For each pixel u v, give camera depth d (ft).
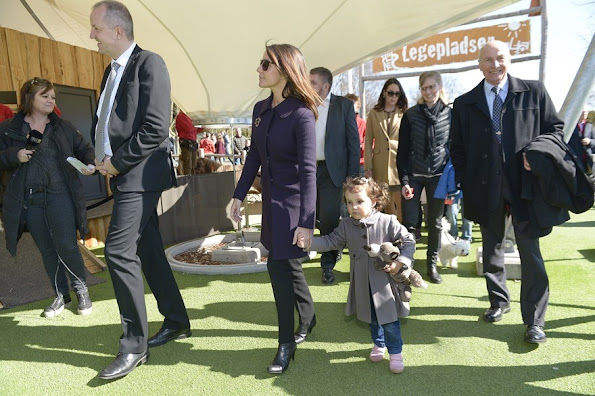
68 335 9.91
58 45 19.45
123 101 7.91
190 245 17.52
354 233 7.99
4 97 17.08
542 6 20.57
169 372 8.10
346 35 14.82
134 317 8.12
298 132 7.42
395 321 7.57
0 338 9.78
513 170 8.72
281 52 7.47
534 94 8.73
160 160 8.35
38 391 7.58
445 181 11.88
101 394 7.43
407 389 7.28
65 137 10.64
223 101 15.99
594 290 11.45
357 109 19.61
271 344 9.18
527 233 8.60
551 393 6.97
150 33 14.10
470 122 9.34
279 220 7.55
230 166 26.45
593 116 33.24
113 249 7.84
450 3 13.65
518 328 9.41
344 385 7.48
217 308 11.28
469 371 7.75
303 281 9.02
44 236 10.75
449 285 12.39
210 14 13.25
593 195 8.00
